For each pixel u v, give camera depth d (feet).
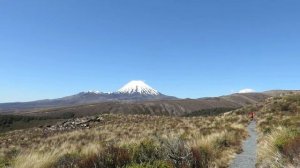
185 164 40.57
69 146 85.66
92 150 53.78
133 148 43.62
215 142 64.95
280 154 43.29
